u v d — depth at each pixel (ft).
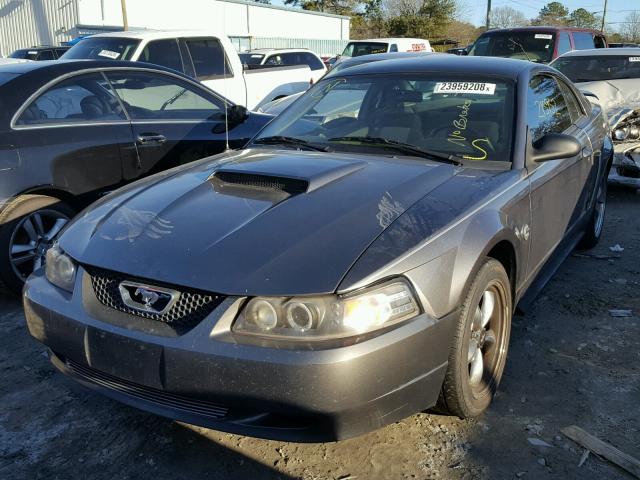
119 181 15.76
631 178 22.41
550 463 8.55
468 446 8.93
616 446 8.88
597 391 10.28
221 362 7.27
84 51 30.42
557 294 14.32
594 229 17.08
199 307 7.61
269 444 9.09
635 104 24.47
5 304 14.19
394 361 7.45
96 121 15.43
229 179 10.03
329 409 7.22
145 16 92.68
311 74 41.45
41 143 14.15
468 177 10.11
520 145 10.99
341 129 12.29
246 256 7.78
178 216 8.91
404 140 11.58
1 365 11.47
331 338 7.23
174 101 17.49
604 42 42.57
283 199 9.11
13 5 93.25
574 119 15.02
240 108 18.37
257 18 112.78
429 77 12.64
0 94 13.92
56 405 10.19
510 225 9.65
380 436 9.18
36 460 8.84
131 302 8.02
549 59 36.96
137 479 8.45
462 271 8.30
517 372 10.92
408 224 8.37
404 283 7.71
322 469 8.54
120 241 8.55
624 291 14.44
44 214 14.25
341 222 8.32
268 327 7.31
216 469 8.61
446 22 173.17
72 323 8.32
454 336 8.26
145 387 8.16
